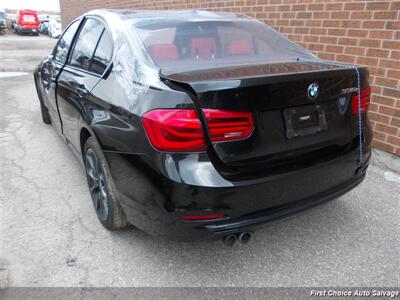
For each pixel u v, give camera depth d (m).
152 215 2.11
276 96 2.03
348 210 3.08
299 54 2.97
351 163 2.46
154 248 2.61
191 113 1.91
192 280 2.30
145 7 8.58
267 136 2.07
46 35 33.34
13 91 8.02
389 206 3.14
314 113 2.24
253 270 2.39
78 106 2.90
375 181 3.61
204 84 1.90
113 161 2.32
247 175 2.03
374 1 3.73
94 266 2.42
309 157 2.29
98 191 2.86
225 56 2.73
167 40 2.63
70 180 3.67
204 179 1.92
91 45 3.09
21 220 2.96
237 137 1.99
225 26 3.04
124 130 2.18
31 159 4.19
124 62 2.48
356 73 2.39
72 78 3.17
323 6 4.30
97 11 3.28
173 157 1.95
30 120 5.74
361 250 2.58
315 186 2.29
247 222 2.06
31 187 3.52
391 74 3.70
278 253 2.55
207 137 1.94
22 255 2.53
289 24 4.83
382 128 3.88
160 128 1.94
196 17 3.10
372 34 3.81
